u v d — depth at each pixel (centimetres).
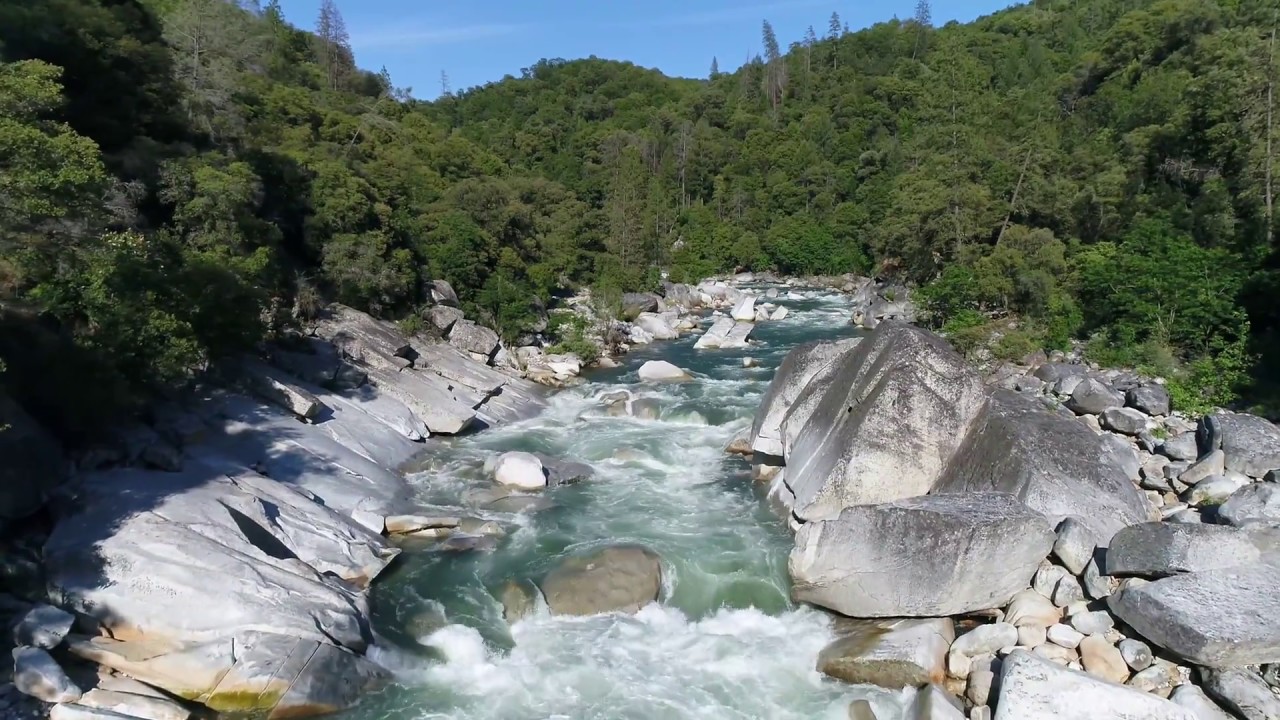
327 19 11950
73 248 2333
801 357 2998
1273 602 1478
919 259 6838
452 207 6081
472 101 18950
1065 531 1827
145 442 2392
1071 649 1606
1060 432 2128
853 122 12838
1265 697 1370
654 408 3828
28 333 2286
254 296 3191
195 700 1545
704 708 1653
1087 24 13075
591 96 19050
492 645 1892
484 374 4262
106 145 3531
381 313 4656
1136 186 5469
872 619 1894
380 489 2666
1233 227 4316
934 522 1800
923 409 2292
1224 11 7381
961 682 1631
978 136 7525
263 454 2628
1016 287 4994
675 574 2180
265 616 1675
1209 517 1964
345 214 4650
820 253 10400
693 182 13125
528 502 2691
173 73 4347
